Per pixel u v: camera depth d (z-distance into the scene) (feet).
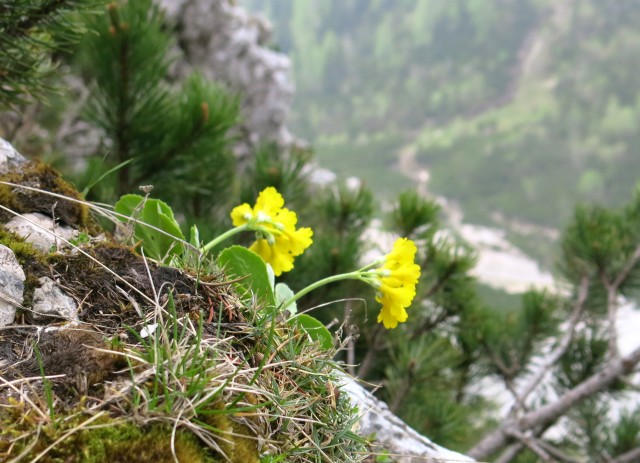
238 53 29.89
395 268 5.90
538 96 376.48
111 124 11.13
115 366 3.71
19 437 3.20
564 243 19.16
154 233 5.73
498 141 338.95
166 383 3.58
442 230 14.35
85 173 10.29
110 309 4.32
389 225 13.89
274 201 6.35
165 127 11.18
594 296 18.93
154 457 3.34
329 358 4.72
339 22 433.48
